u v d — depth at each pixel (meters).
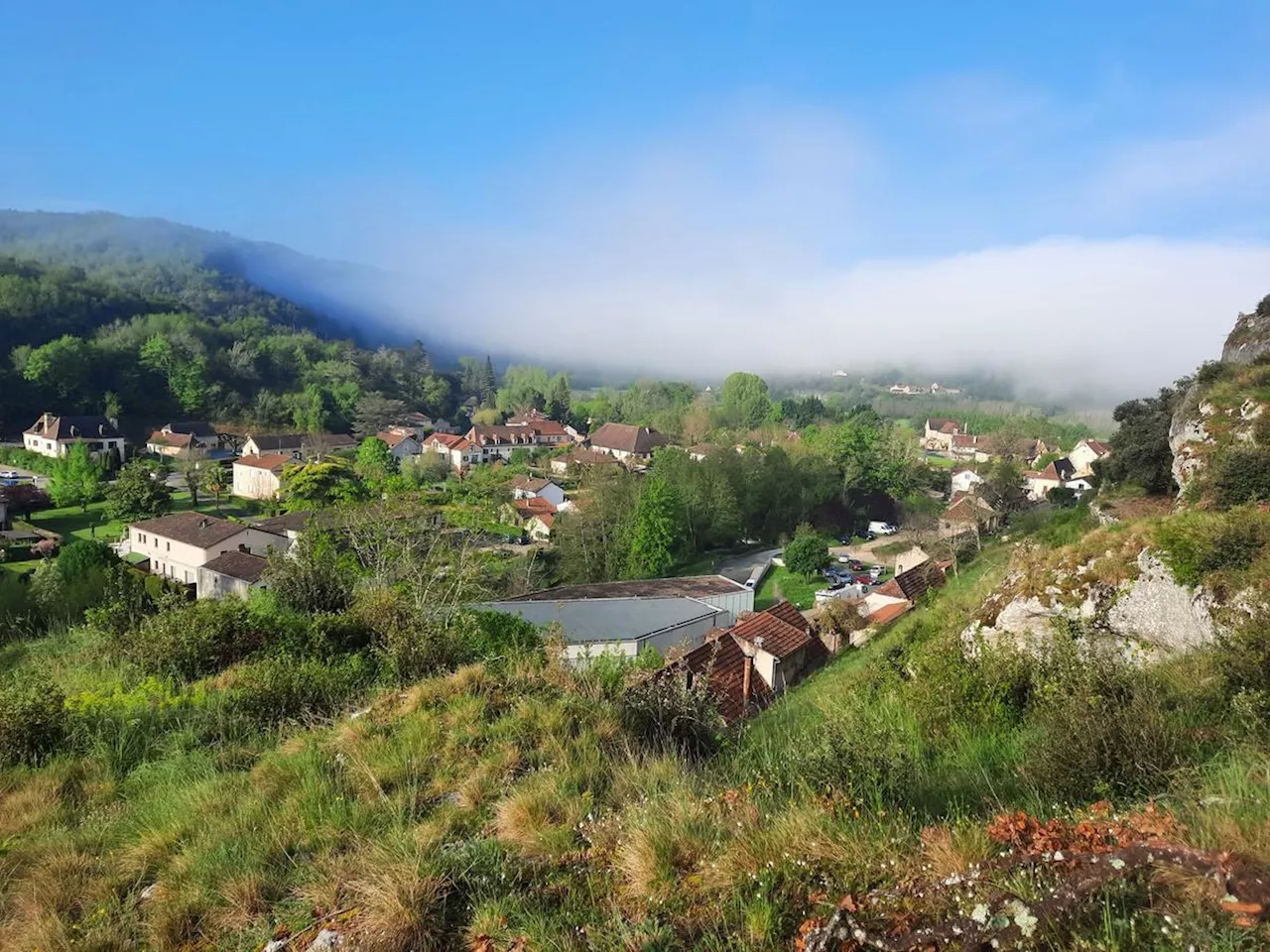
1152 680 5.94
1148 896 2.59
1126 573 9.52
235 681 8.57
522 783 4.84
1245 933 2.33
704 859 3.53
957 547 30.12
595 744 5.43
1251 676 5.45
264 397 96.50
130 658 10.22
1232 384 18.77
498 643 12.27
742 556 48.59
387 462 70.50
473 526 36.50
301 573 14.18
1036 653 8.20
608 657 9.34
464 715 6.17
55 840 4.82
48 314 104.56
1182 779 3.93
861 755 4.56
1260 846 2.85
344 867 3.95
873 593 24.44
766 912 2.98
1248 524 8.84
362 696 8.23
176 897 3.96
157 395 92.50
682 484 48.91
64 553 22.42
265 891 3.93
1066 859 2.80
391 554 22.25
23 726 6.62
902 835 3.43
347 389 104.94
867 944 2.69
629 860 3.60
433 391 128.25
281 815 4.76
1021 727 6.23
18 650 13.66
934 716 6.87
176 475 71.50
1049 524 26.08
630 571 41.00
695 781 4.70
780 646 14.71
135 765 6.45
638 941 3.04
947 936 2.59
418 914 3.34
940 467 84.06
